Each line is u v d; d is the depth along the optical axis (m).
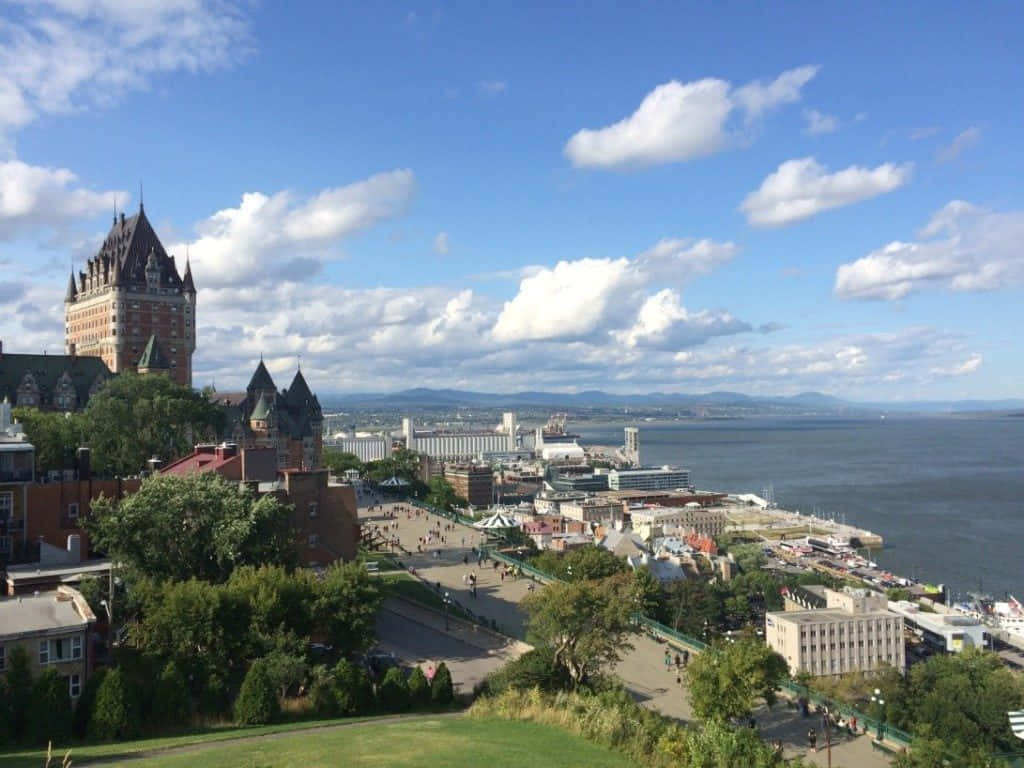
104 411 154.12
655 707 86.75
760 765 50.59
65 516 102.50
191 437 171.88
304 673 68.88
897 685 137.38
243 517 88.81
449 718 64.25
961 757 92.50
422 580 133.75
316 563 114.44
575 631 80.38
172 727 60.12
